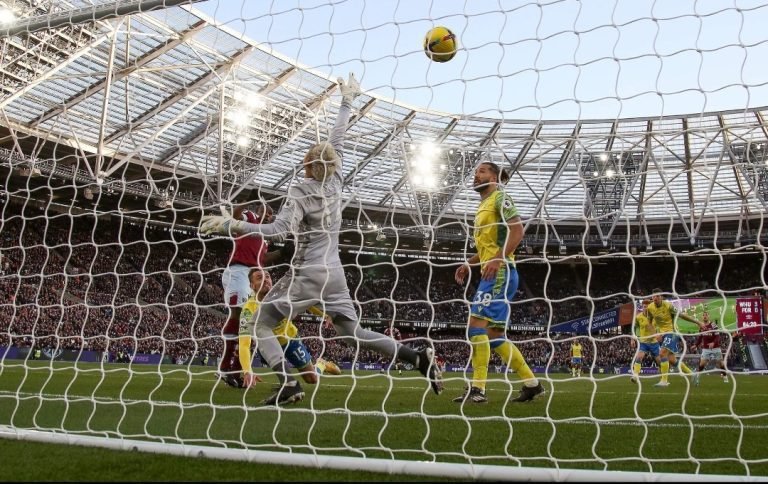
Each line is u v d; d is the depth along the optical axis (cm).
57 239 3014
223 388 696
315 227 455
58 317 2625
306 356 551
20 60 2320
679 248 3509
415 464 252
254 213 656
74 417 412
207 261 3444
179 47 2694
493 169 556
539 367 2994
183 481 229
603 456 303
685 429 400
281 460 265
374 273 3594
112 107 2730
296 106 3072
